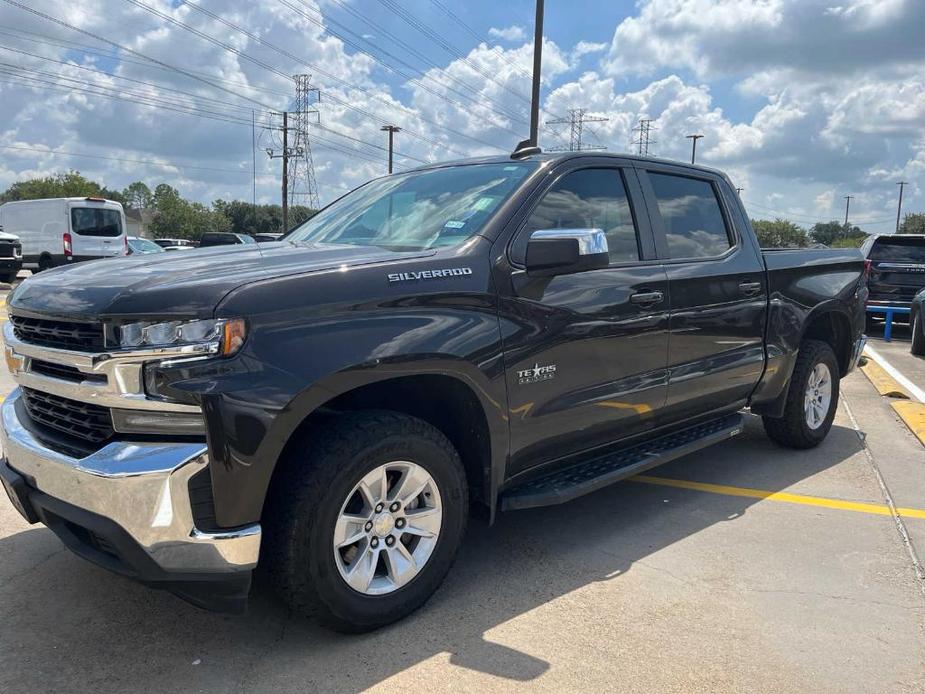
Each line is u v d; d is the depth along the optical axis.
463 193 3.65
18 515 4.01
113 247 20.91
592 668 2.70
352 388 2.67
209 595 2.52
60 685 2.56
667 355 4.02
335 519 2.69
